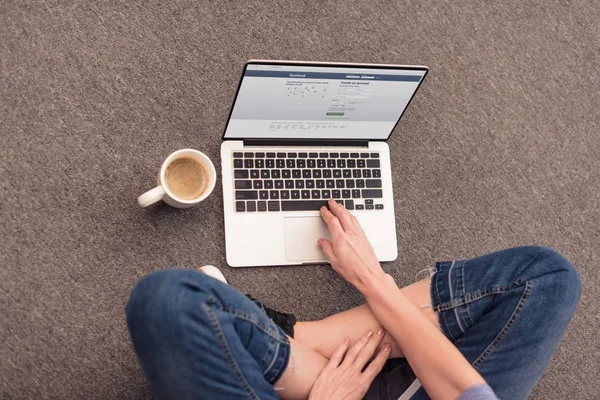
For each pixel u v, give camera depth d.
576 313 1.33
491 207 1.33
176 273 0.95
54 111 1.14
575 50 1.43
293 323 1.11
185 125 1.20
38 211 1.11
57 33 1.17
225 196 1.15
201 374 0.93
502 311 1.05
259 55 1.26
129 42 1.20
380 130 1.21
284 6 1.28
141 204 1.06
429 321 1.05
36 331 1.08
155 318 0.92
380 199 1.22
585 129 1.40
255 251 1.16
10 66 1.14
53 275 1.10
